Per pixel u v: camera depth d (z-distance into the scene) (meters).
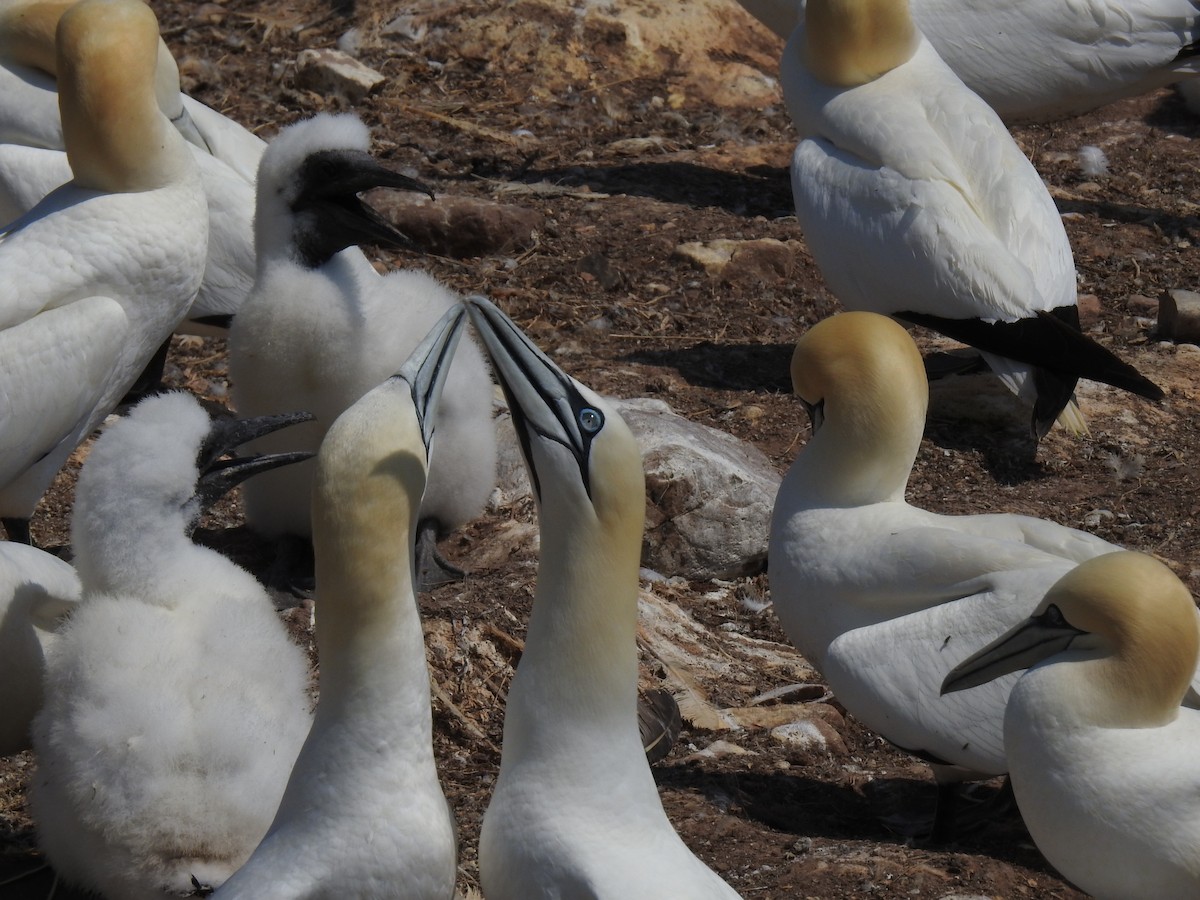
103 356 13.06
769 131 25.16
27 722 10.18
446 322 7.68
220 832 8.99
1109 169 24.27
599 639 7.63
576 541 7.57
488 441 14.19
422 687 7.74
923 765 12.27
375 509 7.35
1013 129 25.58
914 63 18.16
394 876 7.62
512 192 22.34
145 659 9.00
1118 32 21.92
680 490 14.79
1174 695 9.23
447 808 8.00
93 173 13.39
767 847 10.45
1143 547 15.26
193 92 24.78
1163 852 9.09
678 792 11.23
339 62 24.89
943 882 9.98
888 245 16.77
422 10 26.55
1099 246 21.72
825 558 11.27
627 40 26.28
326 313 13.26
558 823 7.60
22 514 13.68
